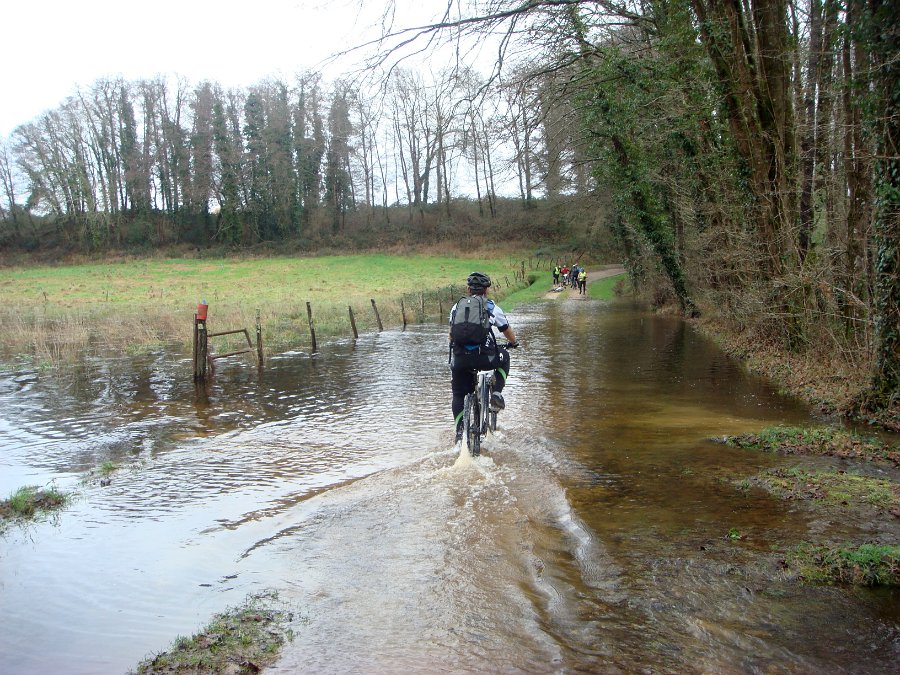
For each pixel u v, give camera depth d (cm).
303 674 278
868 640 293
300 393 1068
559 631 309
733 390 1002
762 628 305
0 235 7481
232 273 5647
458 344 623
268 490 570
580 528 442
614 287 4222
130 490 579
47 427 863
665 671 272
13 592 381
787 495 496
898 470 563
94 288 4241
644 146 2056
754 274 1338
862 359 885
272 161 7162
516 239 7688
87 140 7394
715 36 1168
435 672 276
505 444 683
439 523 459
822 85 1163
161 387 1162
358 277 5097
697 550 398
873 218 773
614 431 737
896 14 705
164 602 363
